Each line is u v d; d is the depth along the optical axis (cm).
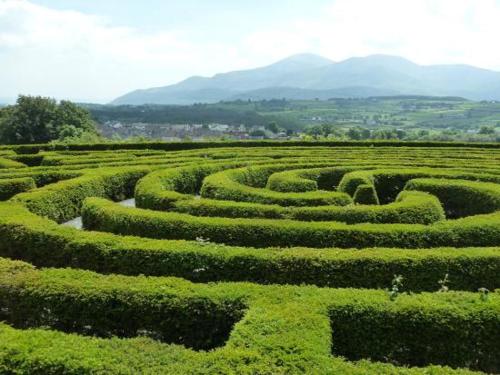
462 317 844
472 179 2014
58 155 2831
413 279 1084
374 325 852
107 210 1423
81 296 931
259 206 1457
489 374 821
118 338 835
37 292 948
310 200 1606
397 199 1730
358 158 2530
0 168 2389
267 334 757
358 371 677
